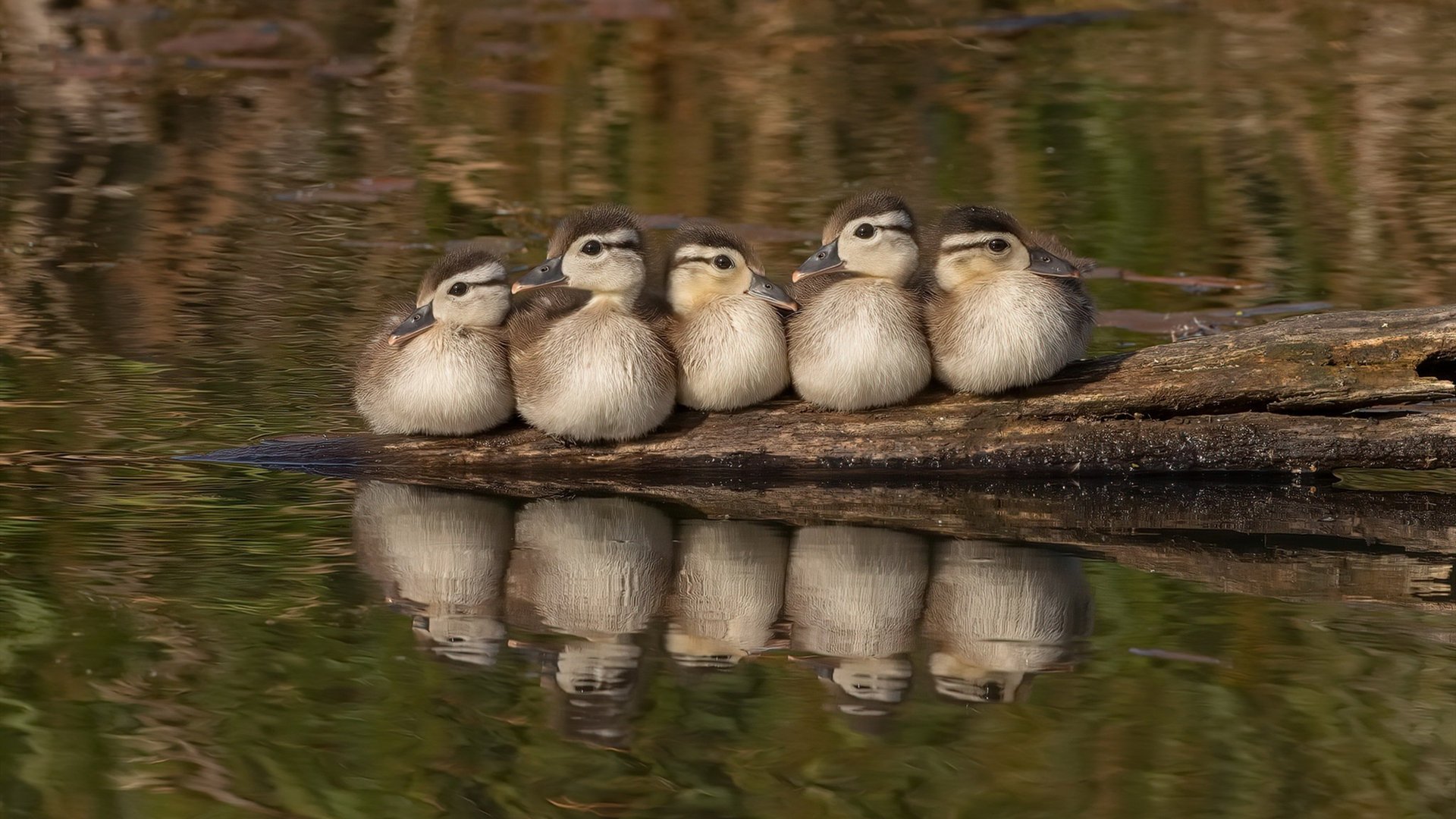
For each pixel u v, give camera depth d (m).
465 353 13.09
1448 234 20.39
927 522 12.24
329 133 25.72
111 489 12.40
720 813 7.66
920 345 13.11
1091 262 14.83
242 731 8.44
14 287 18.12
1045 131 25.67
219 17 32.50
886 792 7.88
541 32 32.06
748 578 10.86
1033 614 10.20
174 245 20.11
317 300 17.98
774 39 31.80
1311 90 27.95
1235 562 11.31
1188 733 8.48
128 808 7.64
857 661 9.45
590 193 22.66
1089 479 13.40
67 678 8.99
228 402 14.55
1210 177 23.23
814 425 13.32
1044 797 7.81
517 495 12.88
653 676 9.19
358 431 13.78
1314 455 13.25
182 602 10.12
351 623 9.88
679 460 13.32
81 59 29.50
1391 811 7.64
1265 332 13.28
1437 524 12.27
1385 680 9.13
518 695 8.91
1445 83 28.27
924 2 34.78
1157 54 30.81
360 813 7.64
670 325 13.42
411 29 32.12
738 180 23.20
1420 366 13.04
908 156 24.39
